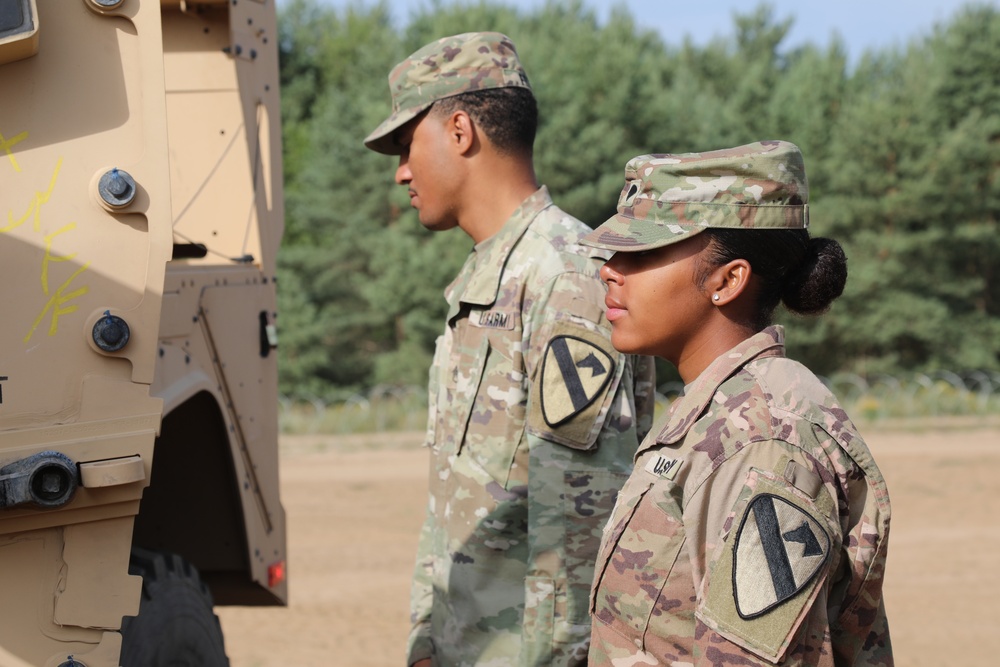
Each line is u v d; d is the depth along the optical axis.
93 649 1.98
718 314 1.82
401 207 26.48
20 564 1.95
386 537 9.74
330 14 38.78
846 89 28.94
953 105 26.94
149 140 2.01
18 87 1.96
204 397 3.20
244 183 3.80
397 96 2.79
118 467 1.94
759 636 1.56
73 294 1.96
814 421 1.67
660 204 1.79
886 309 25.19
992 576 8.45
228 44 3.83
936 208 25.55
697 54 36.28
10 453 1.89
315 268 26.80
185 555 3.44
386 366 24.70
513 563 2.54
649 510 1.73
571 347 2.43
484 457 2.56
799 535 1.59
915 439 15.56
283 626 7.18
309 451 14.74
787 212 1.77
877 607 1.75
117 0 2.00
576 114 23.69
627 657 1.77
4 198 1.95
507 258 2.62
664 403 19.62
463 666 2.55
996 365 25.66
